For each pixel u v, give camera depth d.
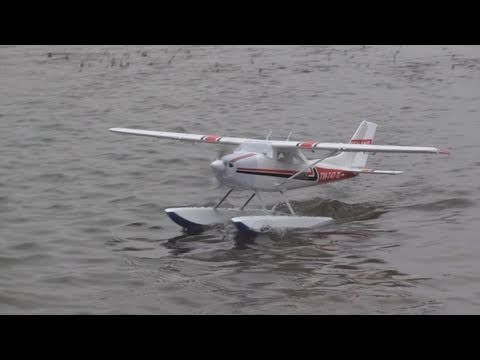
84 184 29.59
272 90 50.44
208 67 59.94
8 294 18.41
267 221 22.73
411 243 21.91
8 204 26.78
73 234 23.30
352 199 26.88
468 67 57.34
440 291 18.31
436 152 22.23
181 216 23.27
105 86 52.75
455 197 26.69
